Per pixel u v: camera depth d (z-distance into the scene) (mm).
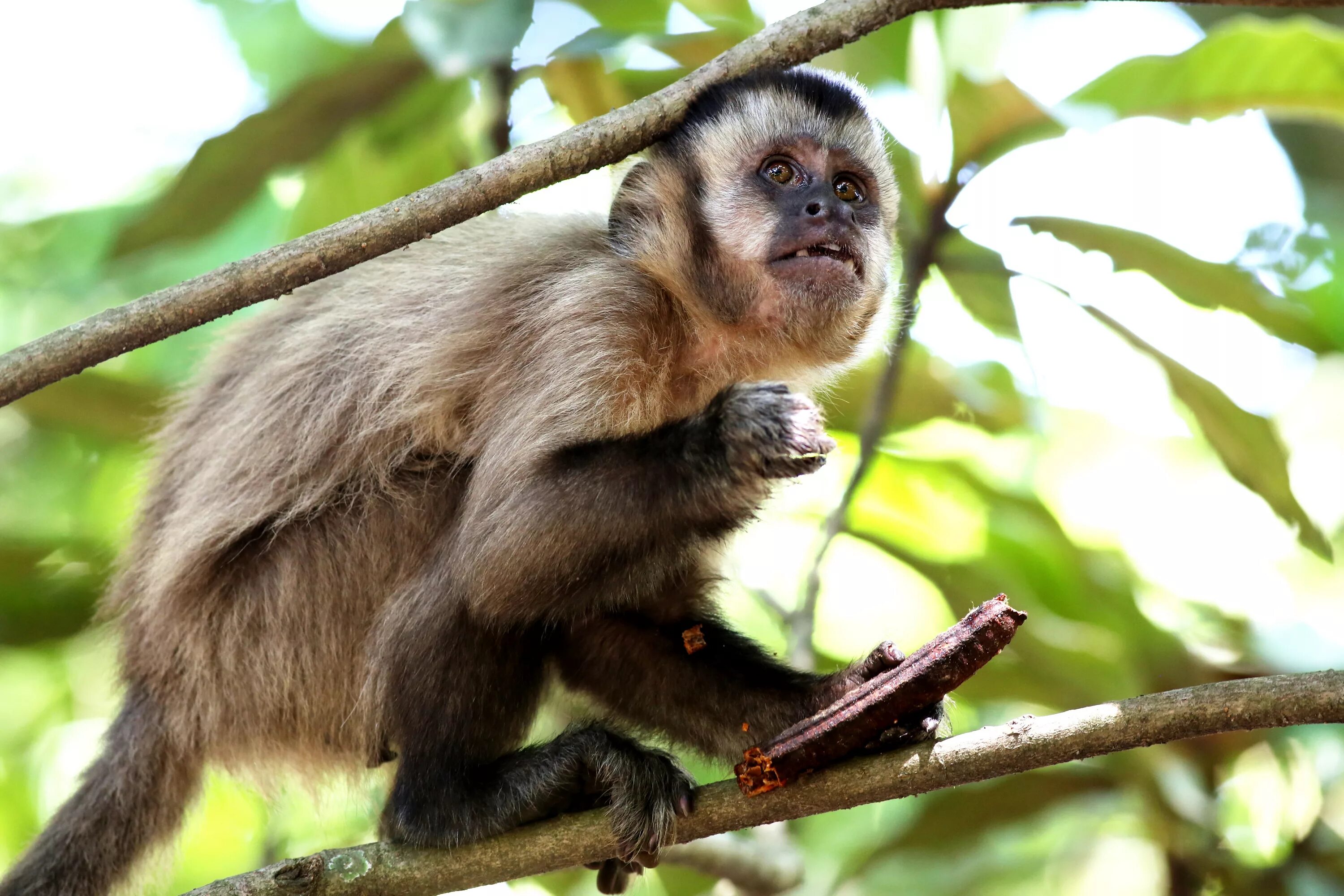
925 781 8023
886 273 11953
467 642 9461
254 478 10758
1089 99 12305
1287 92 12039
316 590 10430
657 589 10344
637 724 10734
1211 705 7508
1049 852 14594
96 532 14891
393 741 9781
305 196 13273
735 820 8742
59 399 13141
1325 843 12445
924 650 8141
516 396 9922
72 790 11320
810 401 8828
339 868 8977
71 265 17016
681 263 10836
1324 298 17078
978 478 13844
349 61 11594
